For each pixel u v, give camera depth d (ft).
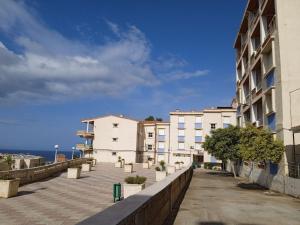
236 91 138.51
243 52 115.14
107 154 209.77
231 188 69.82
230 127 115.65
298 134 62.95
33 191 56.70
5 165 73.92
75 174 82.79
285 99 64.80
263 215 35.17
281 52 66.54
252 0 94.43
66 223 31.99
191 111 217.56
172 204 37.17
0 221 32.42
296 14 67.82
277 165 66.08
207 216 33.06
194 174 124.98
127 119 210.79
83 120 217.56
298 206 43.39
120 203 17.10
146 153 222.48
